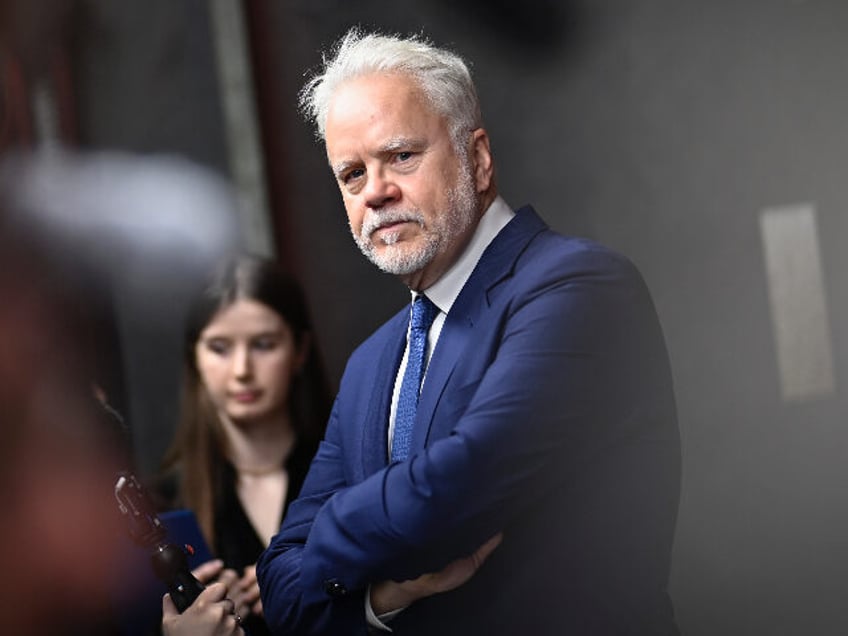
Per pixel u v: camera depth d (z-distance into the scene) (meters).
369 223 5.14
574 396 4.78
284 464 8.69
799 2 21.45
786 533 20.73
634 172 21.64
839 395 21.27
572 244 5.18
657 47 21.62
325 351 19.62
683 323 21.59
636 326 5.05
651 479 5.08
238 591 7.31
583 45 21.34
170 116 18.08
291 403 8.80
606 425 4.90
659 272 21.62
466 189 5.19
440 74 5.21
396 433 5.24
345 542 4.73
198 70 18.50
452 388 5.00
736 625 20.23
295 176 19.45
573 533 4.92
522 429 4.67
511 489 4.66
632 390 5.00
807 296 21.59
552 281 4.99
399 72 5.17
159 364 17.27
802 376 21.41
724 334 21.58
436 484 4.56
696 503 20.97
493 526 4.67
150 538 5.12
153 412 17.31
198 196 17.98
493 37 21.14
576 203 21.56
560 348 4.81
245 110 18.88
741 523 20.84
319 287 19.69
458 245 5.21
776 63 21.67
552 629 4.87
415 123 5.10
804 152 21.64
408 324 5.58
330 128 5.24
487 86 21.25
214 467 8.63
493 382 4.75
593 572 4.92
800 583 20.41
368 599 4.88
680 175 21.70
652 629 5.02
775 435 21.23
